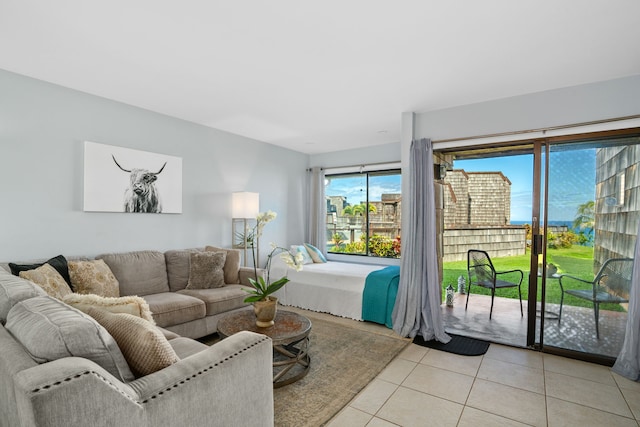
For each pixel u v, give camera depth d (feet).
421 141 11.71
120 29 6.89
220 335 7.82
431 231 11.41
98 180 10.64
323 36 7.13
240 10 6.20
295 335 7.59
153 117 12.27
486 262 14.25
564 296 10.05
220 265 12.19
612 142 9.46
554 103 9.88
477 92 10.25
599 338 9.56
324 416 6.67
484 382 8.25
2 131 8.83
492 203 19.11
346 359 9.41
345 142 17.26
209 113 12.53
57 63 8.47
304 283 14.64
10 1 5.93
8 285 5.09
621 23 6.50
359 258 18.57
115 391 3.16
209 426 4.02
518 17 6.35
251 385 4.57
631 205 9.25
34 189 9.40
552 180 10.22
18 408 2.85
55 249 9.81
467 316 14.21
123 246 11.41
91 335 3.49
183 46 7.60
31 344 3.36
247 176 16.16
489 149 12.01
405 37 7.14
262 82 9.62
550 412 6.98
